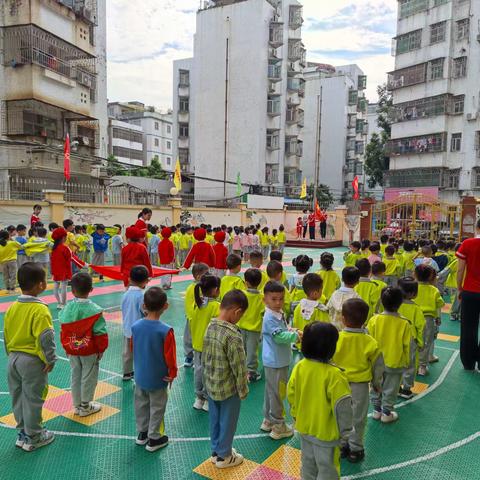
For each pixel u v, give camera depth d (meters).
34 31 17.72
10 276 10.34
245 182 34.91
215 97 35.62
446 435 4.25
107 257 15.32
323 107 49.09
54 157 19.31
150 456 3.78
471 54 30.03
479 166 29.66
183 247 14.09
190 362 5.84
